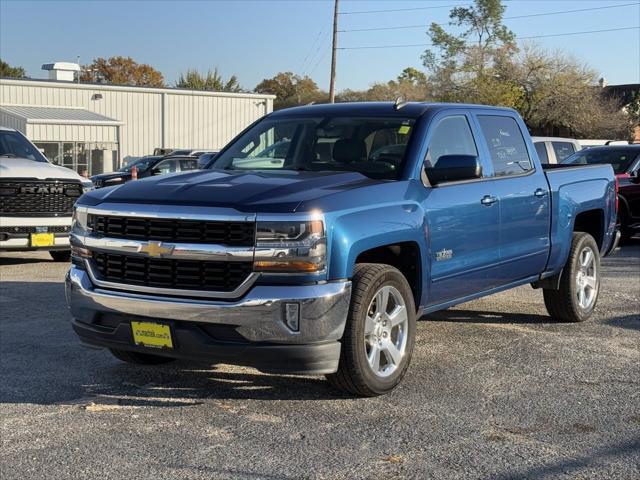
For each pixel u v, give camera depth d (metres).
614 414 4.88
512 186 6.45
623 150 15.24
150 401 5.07
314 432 4.52
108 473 3.93
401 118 5.91
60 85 38.31
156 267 4.79
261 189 4.83
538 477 3.92
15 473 3.92
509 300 8.77
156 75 84.25
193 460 4.10
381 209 5.04
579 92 54.09
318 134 6.05
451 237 5.70
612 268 11.68
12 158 11.64
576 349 6.52
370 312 5.03
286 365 4.62
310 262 4.55
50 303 8.38
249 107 44.72
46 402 5.03
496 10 58.19
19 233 10.77
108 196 5.09
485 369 5.87
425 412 4.88
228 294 4.59
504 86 54.22
